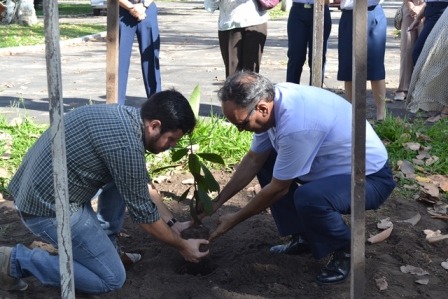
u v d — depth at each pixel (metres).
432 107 7.98
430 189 5.59
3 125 7.10
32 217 3.72
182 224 4.33
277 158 3.88
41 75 11.92
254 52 7.62
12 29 19.91
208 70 12.46
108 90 5.65
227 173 6.05
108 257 3.82
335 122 3.91
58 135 2.86
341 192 3.93
